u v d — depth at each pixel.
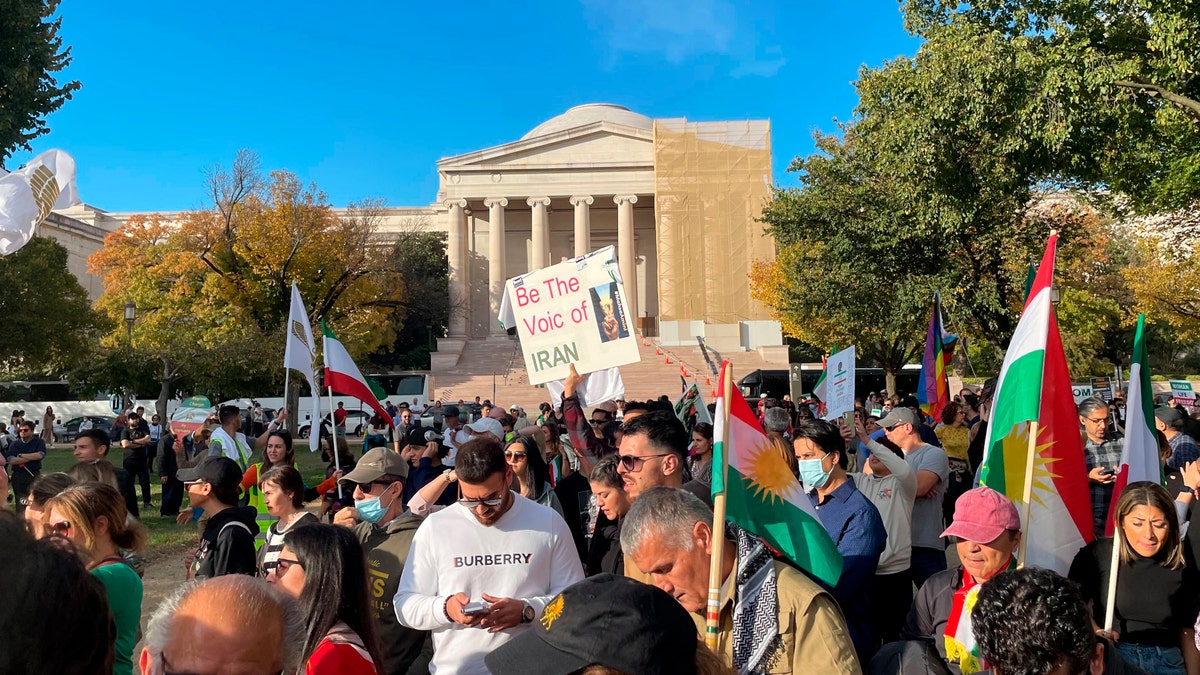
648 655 1.82
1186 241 32.78
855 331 30.84
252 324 37.34
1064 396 4.71
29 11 18.94
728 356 56.56
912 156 16.95
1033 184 19.14
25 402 48.78
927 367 11.86
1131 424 5.54
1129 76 15.09
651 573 3.19
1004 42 15.63
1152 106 15.54
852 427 9.45
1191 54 13.80
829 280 27.59
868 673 3.35
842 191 26.91
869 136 19.53
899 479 5.91
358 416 43.06
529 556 4.18
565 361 7.02
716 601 3.04
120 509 4.12
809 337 39.00
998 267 24.75
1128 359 51.66
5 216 6.40
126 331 39.62
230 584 2.42
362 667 3.19
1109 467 7.18
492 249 64.62
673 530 3.14
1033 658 2.71
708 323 58.78
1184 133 15.48
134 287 42.47
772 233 30.95
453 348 61.41
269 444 7.96
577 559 4.41
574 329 7.03
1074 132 15.57
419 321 68.69
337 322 42.06
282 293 39.62
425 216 89.81
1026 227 24.30
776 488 3.84
